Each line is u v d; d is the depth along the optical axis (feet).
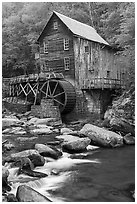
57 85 64.34
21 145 33.73
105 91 59.62
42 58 69.51
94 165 26.99
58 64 66.03
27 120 58.49
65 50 64.54
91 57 64.08
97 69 64.49
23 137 39.73
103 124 48.24
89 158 29.60
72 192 20.01
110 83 60.85
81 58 63.16
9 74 103.91
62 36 65.05
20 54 98.07
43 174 23.11
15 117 59.67
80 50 63.10
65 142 32.65
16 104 67.00
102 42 67.26
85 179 22.75
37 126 50.26
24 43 98.48
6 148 31.37
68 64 64.44
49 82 62.69
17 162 24.30
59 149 32.58
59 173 24.09
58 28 65.87
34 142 35.76
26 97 66.90
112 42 72.13
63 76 63.72
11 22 100.07
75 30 63.41
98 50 64.75
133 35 47.96
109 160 28.71
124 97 52.85
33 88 64.90
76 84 62.34
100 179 22.85
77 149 31.60
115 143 35.37
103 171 24.98
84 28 71.31
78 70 62.64
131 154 31.30
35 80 64.34
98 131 36.60
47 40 68.28
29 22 98.84
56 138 38.32
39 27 95.55
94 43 64.34
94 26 95.86
